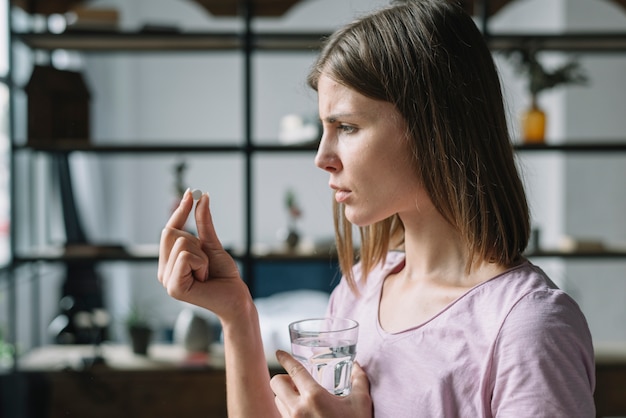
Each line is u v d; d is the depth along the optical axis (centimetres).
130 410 282
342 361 77
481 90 79
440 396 74
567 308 70
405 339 79
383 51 76
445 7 80
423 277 83
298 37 308
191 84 568
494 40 307
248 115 310
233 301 83
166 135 568
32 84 301
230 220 568
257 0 310
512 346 69
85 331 302
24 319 347
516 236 78
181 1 557
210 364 286
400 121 76
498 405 70
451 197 77
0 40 310
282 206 565
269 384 87
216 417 284
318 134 312
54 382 280
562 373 67
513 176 80
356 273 99
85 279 347
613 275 443
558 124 448
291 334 80
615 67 439
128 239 521
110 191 502
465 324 75
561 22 439
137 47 322
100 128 490
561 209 447
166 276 81
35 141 302
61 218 399
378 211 78
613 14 438
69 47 319
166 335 486
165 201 568
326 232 564
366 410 79
